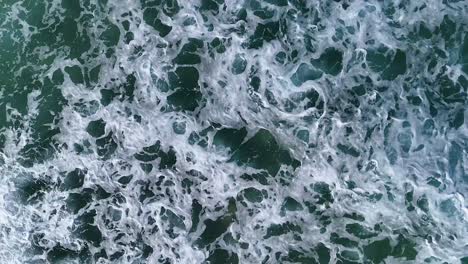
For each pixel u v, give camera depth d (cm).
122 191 1719
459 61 1664
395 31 1692
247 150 1705
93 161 1742
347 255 1605
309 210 1641
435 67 1666
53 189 1741
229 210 1678
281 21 1748
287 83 1702
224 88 1734
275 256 1634
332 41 1711
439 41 1678
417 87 1659
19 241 1719
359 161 1630
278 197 1664
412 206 1587
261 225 1656
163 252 1672
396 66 1677
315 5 1731
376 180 1611
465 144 1599
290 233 1639
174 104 1748
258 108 1708
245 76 1725
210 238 1670
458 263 1548
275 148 1692
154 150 1730
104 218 1709
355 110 1661
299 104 1689
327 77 1694
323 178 1647
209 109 1736
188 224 1681
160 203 1700
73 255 1698
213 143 1717
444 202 1570
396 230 1591
